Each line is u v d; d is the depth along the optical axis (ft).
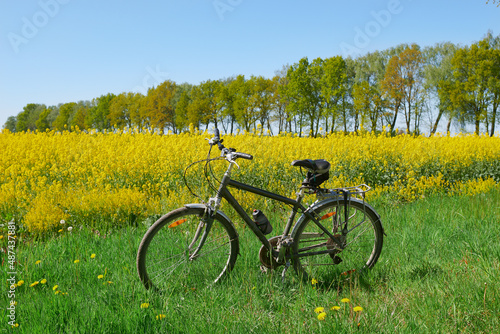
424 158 29.37
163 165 24.36
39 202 17.66
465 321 8.14
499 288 9.00
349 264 11.46
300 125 138.00
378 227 11.55
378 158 28.43
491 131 121.08
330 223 11.19
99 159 26.53
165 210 18.21
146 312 8.25
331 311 8.38
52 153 31.04
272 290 9.83
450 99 122.21
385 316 8.43
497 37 128.47
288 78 143.74
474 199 20.29
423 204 20.57
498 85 115.14
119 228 16.84
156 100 188.03
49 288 10.01
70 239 14.38
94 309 8.56
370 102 134.10
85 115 249.55
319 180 10.80
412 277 10.70
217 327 8.07
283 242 10.58
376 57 162.30
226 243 10.58
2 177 24.52
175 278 10.08
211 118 168.04
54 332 7.65
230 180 10.25
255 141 30.19
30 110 339.98
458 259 11.55
